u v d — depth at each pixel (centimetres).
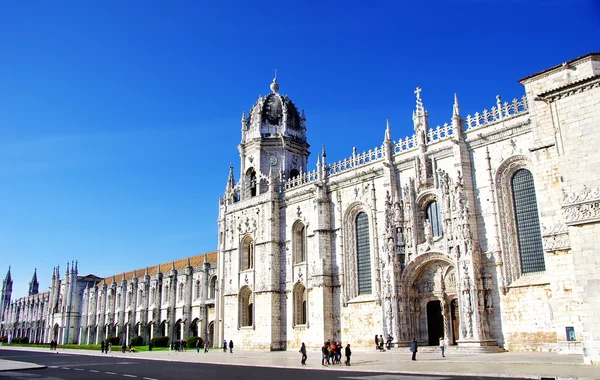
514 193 4759
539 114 4297
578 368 2992
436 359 4119
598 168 3297
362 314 5825
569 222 3344
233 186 8012
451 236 5016
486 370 3142
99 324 13350
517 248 4641
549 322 4266
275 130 7762
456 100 5212
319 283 6175
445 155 5262
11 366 4728
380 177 5906
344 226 6222
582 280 3244
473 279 4647
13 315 19762
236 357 5691
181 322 10512
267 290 6850
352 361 4469
